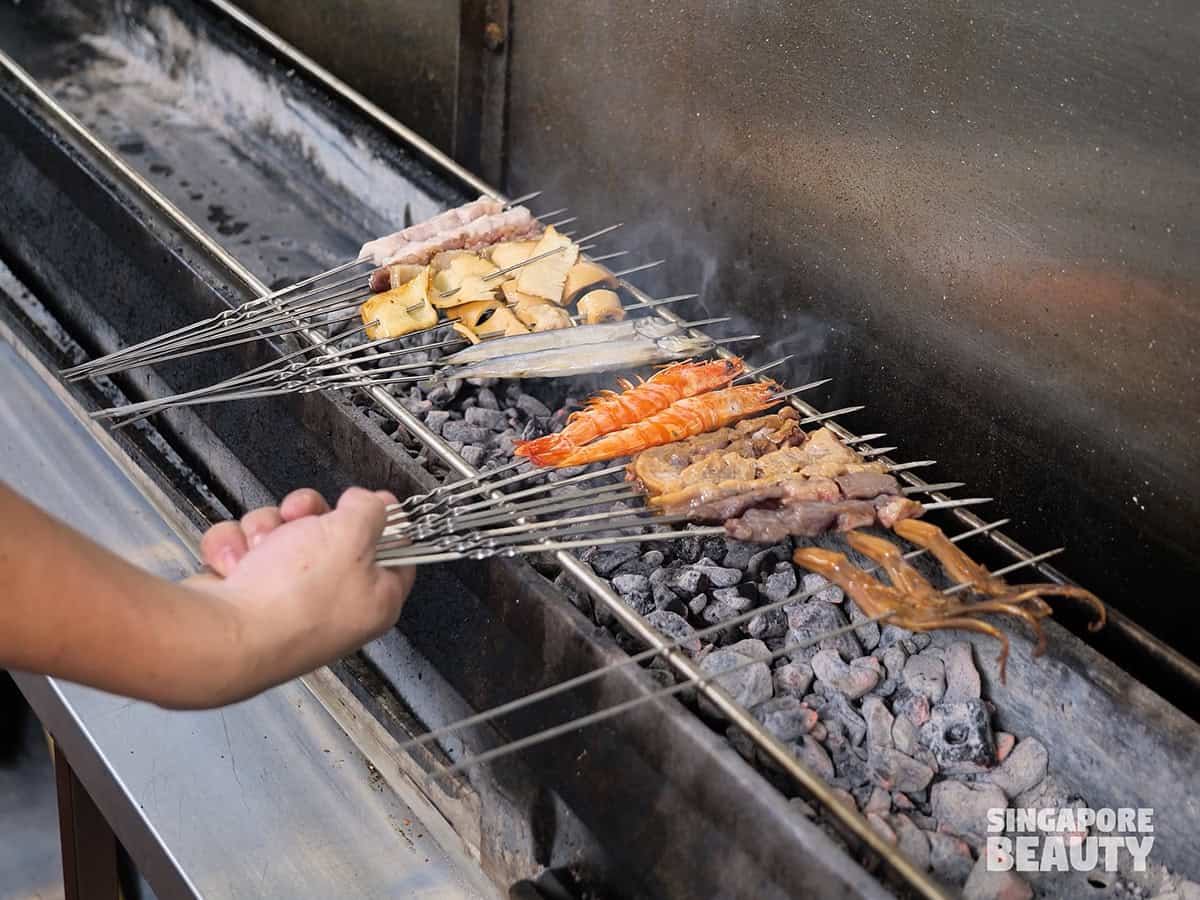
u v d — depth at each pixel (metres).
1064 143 2.39
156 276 3.04
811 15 2.81
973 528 2.45
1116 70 2.27
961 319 2.68
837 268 2.93
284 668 1.65
